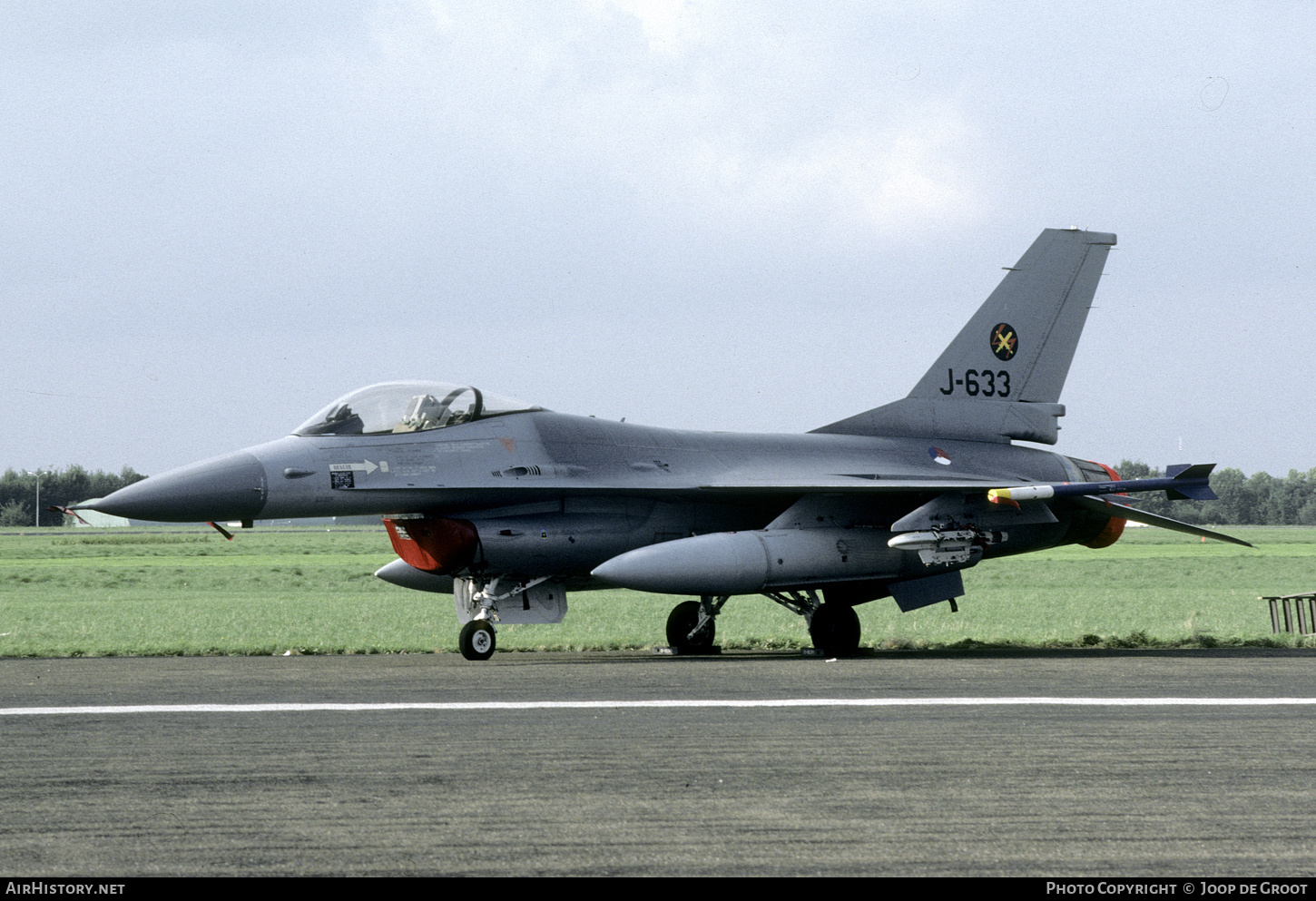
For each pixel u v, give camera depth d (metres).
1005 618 93.81
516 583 64.62
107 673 51.56
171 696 43.44
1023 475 76.44
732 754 31.47
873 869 21.42
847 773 29.06
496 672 52.19
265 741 33.56
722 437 71.25
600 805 25.91
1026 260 79.50
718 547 61.72
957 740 33.38
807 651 65.38
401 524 62.41
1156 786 27.67
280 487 58.16
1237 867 21.52
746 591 62.84
